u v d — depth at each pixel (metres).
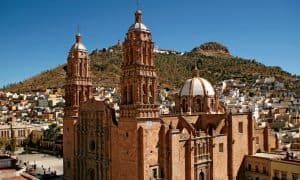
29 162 152.50
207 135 90.62
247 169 99.12
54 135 187.25
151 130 80.62
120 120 83.69
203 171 88.88
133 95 80.38
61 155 173.38
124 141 82.75
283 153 103.00
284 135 143.75
